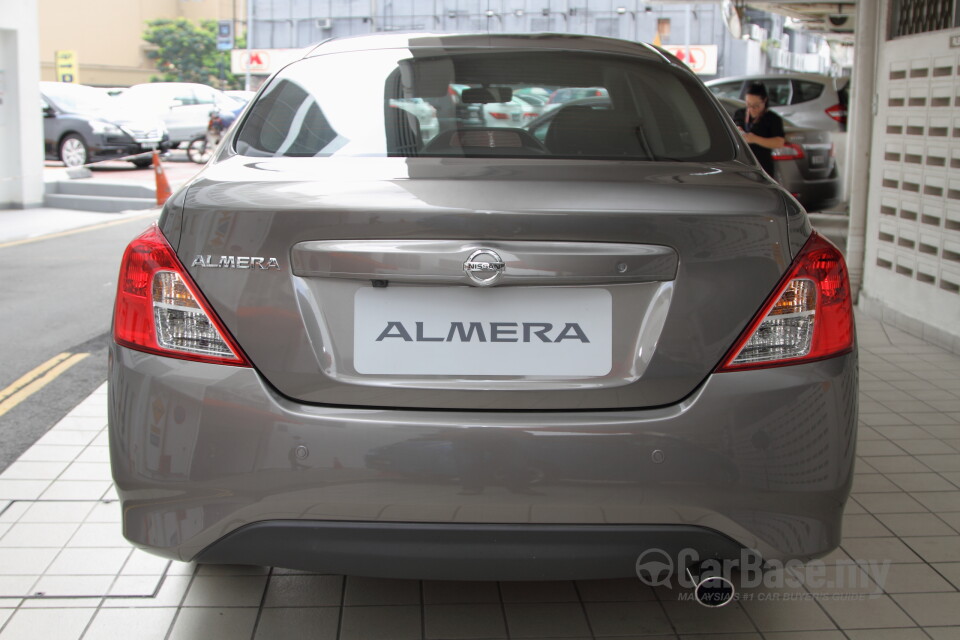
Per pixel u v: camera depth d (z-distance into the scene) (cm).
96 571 306
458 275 213
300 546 222
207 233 221
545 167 246
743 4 1293
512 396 218
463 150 271
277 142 277
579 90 298
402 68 303
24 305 733
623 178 233
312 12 4512
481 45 316
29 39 1354
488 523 219
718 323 219
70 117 1981
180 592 294
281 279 218
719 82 1434
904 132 644
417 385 218
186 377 220
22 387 521
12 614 280
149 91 2355
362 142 273
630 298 219
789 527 225
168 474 222
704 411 218
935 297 611
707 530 222
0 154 1359
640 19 4131
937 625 280
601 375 219
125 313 228
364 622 278
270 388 220
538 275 214
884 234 678
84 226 1210
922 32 623
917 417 473
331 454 216
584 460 216
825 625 279
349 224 215
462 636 271
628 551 222
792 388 221
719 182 238
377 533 219
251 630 273
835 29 1669
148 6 6625
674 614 284
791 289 223
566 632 274
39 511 352
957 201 580
